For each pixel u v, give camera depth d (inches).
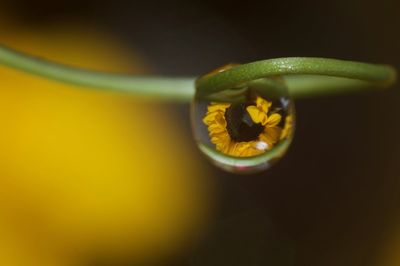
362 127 3.2
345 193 3.2
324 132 3.3
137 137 3.1
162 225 3.0
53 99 3.0
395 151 3.1
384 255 3.0
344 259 3.0
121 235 2.9
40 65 2.1
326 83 2.1
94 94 3.1
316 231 3.1
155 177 3.0
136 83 2.2
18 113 2.9
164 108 3.2
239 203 3.1
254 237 3.1
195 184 3.1
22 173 2.9
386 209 3.1
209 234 3.0
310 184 3.2
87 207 2.9
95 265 2.9
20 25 3.3
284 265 3.1
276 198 3.2
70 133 3.0
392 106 3.1
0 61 2.1
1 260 2.8
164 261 2.9
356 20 3.3
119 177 3.0
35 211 2.8
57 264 2.8
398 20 3.2
